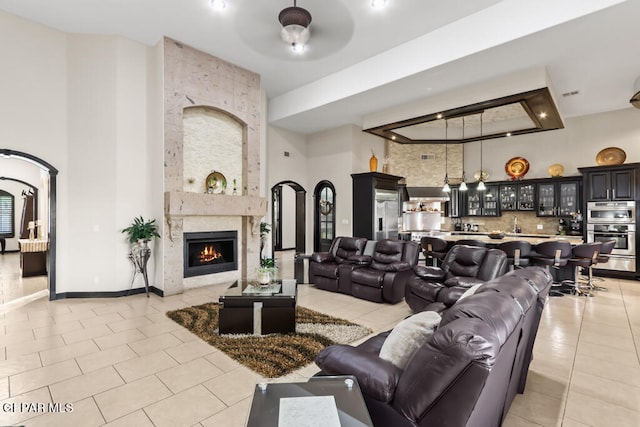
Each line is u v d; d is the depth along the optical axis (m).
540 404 2.28
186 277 5.55
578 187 7.18
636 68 4.80
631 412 2.19
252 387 2.48
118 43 5.02
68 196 4.92
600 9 3.40
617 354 3.07
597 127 7.16
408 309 4.43
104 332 3.55
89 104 4.96
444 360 1.27
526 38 3.94
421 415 1.36
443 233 8.65
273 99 7.43
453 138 8.40
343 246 5.71
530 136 8.07
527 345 2.30
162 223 5.09
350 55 5.41
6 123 4.43
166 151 5.07
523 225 8.20
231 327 3.49
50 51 4.77
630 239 6.32
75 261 4.95
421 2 4.04
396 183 8.44
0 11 4.38
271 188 7.88
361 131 8.17
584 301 4.86
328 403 1.50
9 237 11.35
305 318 3.99
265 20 4.55
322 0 4.03
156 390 2.43
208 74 5.55
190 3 4.21
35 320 3.94
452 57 4.47
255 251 6.38
